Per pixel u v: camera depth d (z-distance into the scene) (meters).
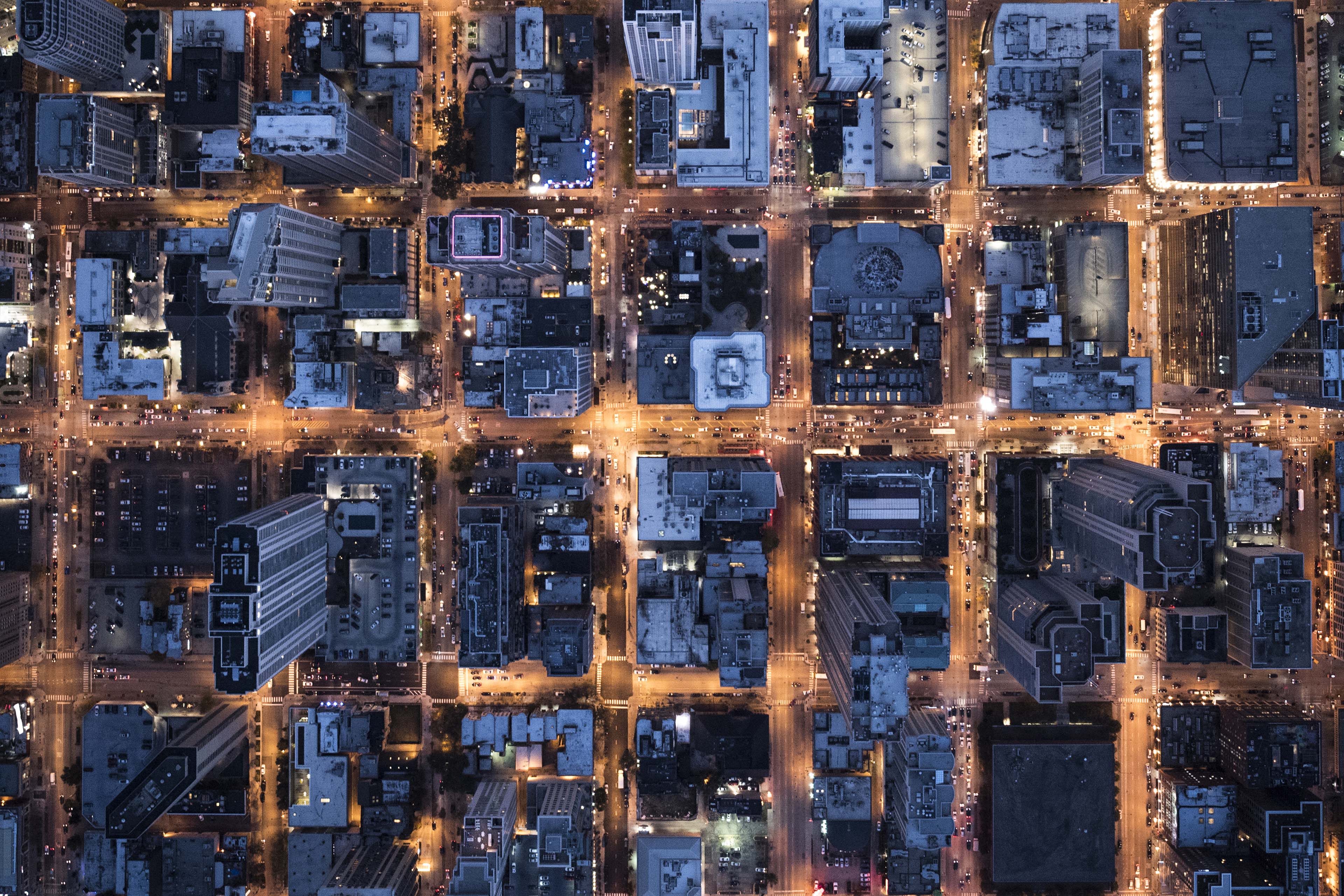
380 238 175.25
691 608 177.62
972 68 181.12
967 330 180.75
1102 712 181.25
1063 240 172.38
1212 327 168.25
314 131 150.88
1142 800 181.25
